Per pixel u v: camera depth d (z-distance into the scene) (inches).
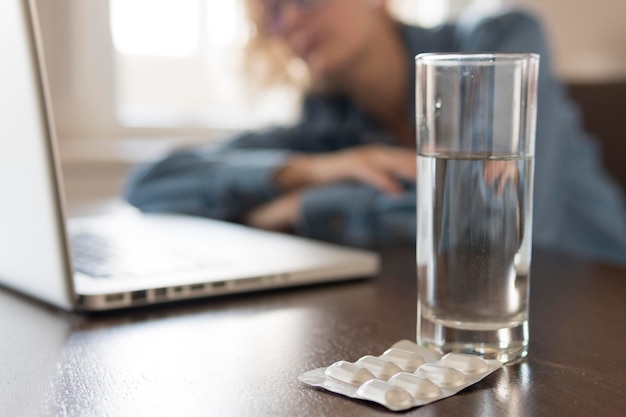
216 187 56.3
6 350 23.2
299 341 23.8
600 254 64.9
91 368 21.6
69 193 75.0
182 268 29.8
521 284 21.7
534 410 18.8
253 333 24.6
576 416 18.5
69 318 26.3
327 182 53.7
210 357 22.4
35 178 25.3
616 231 64.5
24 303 28.1
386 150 54.2
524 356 22.0
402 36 72.2
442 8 93.7
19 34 23.7
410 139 73.1
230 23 87.2
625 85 74.5
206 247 34.2
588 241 64.6
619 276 31.9
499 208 21.2
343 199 49.1
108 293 26.4
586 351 22.7
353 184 51.4
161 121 85.7
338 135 73.4
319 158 55.6
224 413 18.8
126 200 59.7
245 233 39.0
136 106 85.9
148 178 58.4
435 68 21.3
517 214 21.3
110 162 76.4
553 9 89.6
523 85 21.1
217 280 28.2
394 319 26.0
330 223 50.0
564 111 64.5
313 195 50.3
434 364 20.5
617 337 24.0
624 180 73.7
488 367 20.5
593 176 65.6
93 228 42.0
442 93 21.3
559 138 60.7
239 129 88.7
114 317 26.4
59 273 26.0
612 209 65.2
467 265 21.3
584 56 91.5
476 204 21.2
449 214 21.3
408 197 47.7
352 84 73.1
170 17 86.0
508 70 21.1
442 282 21.6
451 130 21.3
